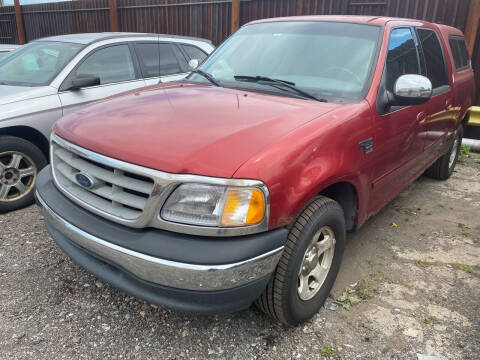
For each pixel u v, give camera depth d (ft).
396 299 9.80
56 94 14.43
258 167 6.61
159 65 18.21
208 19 30.27
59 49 16.12
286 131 7.52
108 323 8.63
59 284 9.82
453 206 15.72
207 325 8.70
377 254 11.87
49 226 8.83
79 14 38.91
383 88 9.87
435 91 13.46
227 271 6.39
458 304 9.70
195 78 11.66
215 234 6.51
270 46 11.35
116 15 35.45
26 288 9.63
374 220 14.19
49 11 41.65
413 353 8.12
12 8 45.16
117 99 9.83
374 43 10.46
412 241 12.76
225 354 7.94
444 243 12.72
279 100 9.27
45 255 11.03
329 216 8.20
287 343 8.27
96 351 7.88
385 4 23.48
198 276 6.37
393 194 11.85
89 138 7.70
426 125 12.79
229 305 6.79
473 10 21.21
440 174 18.07
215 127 7.55
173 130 7.48
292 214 7.11
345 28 11.06
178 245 6.50
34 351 7.79
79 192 7.94
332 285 9.34
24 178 14.08
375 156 9.61
